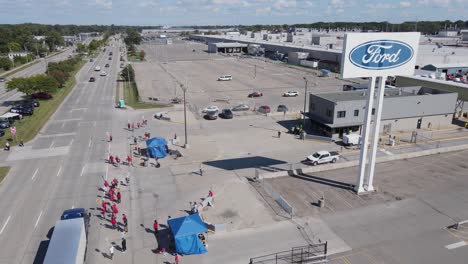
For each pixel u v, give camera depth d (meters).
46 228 31.19
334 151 48.91
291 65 148.25
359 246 28.45
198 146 51.62
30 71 131.62
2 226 31.53
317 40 188.75
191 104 78.75
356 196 36.62
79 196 36.75
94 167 44.00
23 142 53.06
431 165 44.38
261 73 126.25
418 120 58.91
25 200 36.03
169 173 42.38
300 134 55.16
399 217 32.59
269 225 31.47
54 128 60.34
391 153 48.12
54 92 85.44
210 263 26.53
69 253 23.45
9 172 42.66
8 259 27.19
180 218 29.02
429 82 72.06
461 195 36.59
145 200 35.84
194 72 128.75
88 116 68.06
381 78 34.25
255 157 47.44
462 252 27.67
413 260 26.77
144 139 54.47
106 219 32.47
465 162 45.16
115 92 92.12
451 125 61.59
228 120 65.75
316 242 28.98
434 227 31.00
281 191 37.91
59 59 174.38
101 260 26.83
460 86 65.06
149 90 95.00
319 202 34.56
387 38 33.28
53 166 44.38
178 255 27.33
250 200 35.84
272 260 26.80
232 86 101.25
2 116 62.31
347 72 32.97
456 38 199.62
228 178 41.03
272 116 68.38
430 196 36.44
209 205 34.78
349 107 53.62
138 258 27.09
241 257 27.19
